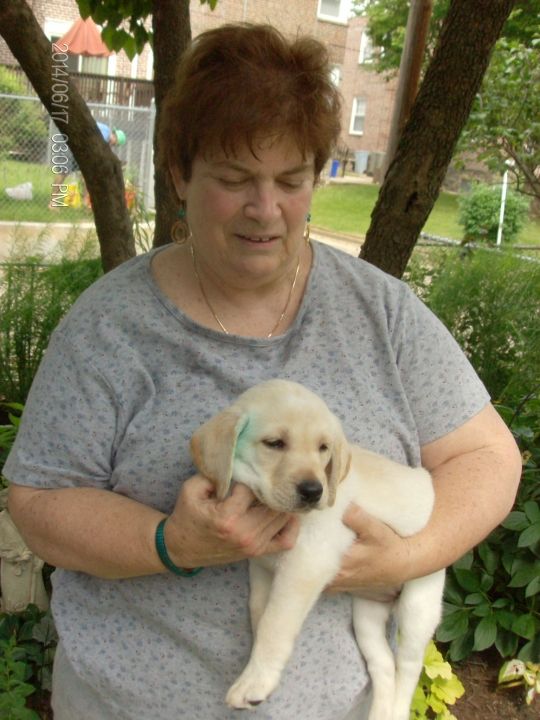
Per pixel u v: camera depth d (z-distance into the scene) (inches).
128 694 71.2
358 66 1114.1
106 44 157.9
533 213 610.5
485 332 192.2
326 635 73.4
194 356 70.7
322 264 77.2
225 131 63.5
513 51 292.7
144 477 69.2
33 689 106.8
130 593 70.5
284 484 63.5
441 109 130.4
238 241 68.0
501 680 129.7
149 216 302.5
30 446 70.1
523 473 137.0
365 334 75.9
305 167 67.3
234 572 69.6
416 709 118.5
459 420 78.7
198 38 68.7
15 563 125.8
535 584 128.8
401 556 71.6
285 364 73.2
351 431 74.5
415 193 135.6
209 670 70.5
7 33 129.6
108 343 70.1
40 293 192.5
